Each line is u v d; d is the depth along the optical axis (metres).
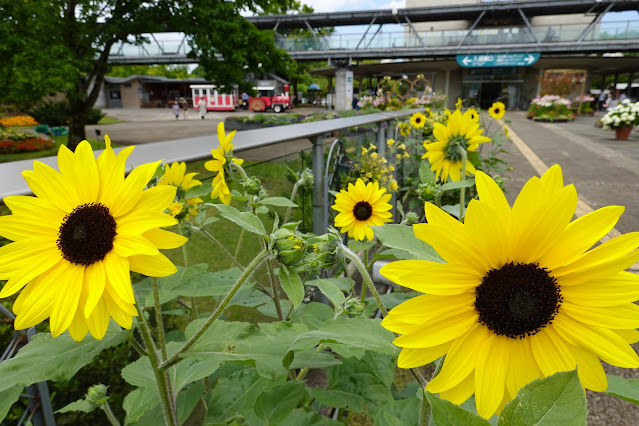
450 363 0.83
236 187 2.38
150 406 1.46
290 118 16.42
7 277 0.87
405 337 0.82
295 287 1.16
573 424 0.50
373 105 12.77
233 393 1.60
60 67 10.42
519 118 26.66
